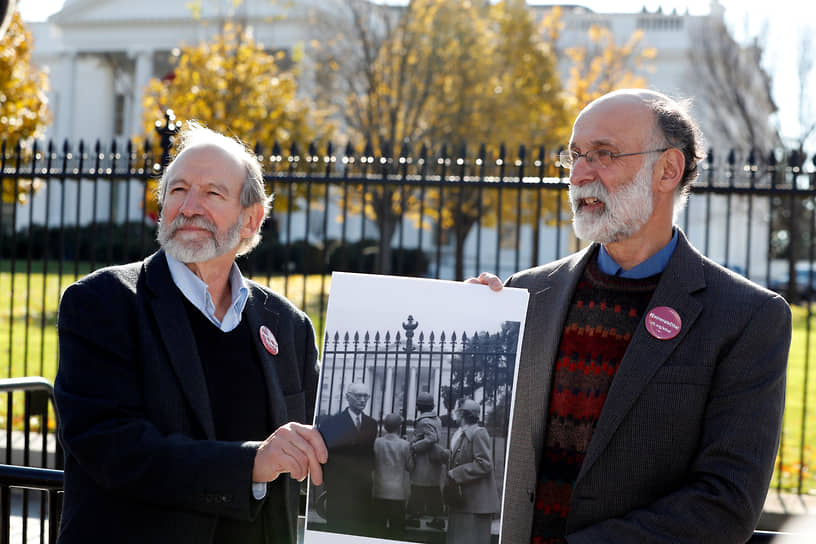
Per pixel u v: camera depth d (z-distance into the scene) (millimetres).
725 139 23594
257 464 1943
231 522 2135
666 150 2170
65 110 35656
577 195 2203
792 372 11742
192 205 2168
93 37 34906
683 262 2172
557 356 2234
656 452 2025
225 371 2201
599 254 2318
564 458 2160
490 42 17688
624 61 19422
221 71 16266
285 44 27453
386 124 17281
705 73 23859
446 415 2031
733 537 1911
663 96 2258
